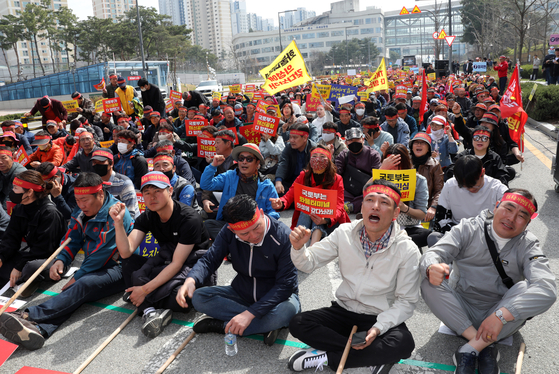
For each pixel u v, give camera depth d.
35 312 3.81
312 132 8.81
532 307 2.88
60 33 66.06
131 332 3.85
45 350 3.64
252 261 3.60
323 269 5.00
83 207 4.29
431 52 150.50
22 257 4.65
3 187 6.17
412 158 5.28
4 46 63.66
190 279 3.67
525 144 10.95
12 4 118.25
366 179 6.35
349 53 132.12
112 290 4.36
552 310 3.83
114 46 66.56
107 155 5.26
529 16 27.02
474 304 3.41
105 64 42.62
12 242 4.68
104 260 4.36
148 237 4.36
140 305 4.02
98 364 3.42
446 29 126.88
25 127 11.55
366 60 134.75
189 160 8.84
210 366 3.33
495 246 3.24
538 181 7.61
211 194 5.84
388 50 155.62
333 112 11.73
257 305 3.39
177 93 13.71
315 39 149.38
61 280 4.97
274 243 3.52
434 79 26.17
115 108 12.55
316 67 136.25
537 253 3.09
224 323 3.67
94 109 13.81
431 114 11.13
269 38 153.25
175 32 72.94
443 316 3.22
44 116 12.10
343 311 3.33
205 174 5.43
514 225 3.07
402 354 2.98
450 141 7.48
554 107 13.12
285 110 10.70
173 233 4.07
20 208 4.61
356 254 3.22
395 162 4.70
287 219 6.73
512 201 3.07
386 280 3.16
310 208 4.73
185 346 3.59
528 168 8.54
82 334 3.86
